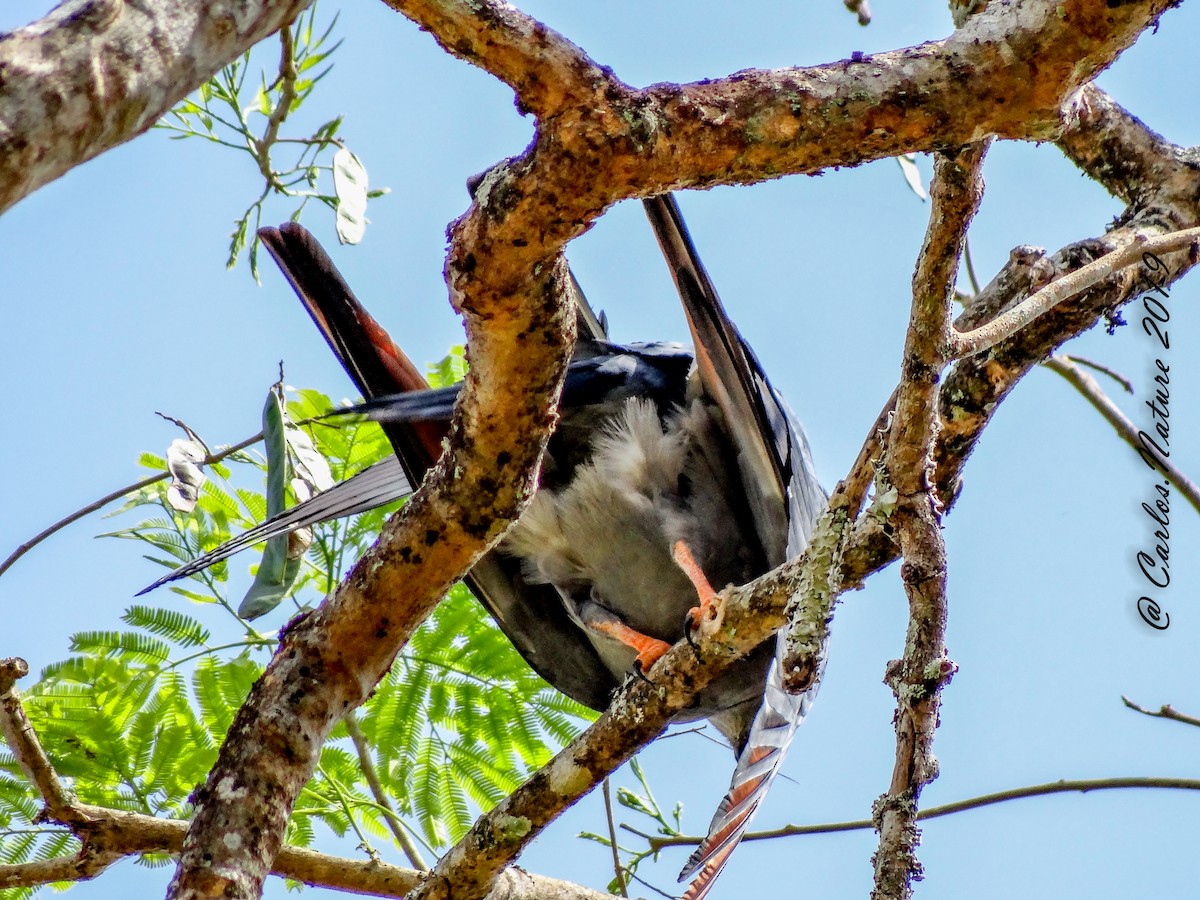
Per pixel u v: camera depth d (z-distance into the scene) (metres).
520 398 6.33
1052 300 6.03
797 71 5.64
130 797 10.97
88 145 3.70
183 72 3.91
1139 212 9.66
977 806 10.52
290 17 4.28
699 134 5.48
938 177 5.78
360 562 7.00
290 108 9.19
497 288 5.84
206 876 6.30
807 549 6.77
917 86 5.60
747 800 9.39
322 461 8.53
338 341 8.46
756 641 8.19
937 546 6.28
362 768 11.26
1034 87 5.68
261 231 8.33
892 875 6.27
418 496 6.86
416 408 8.06
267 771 6.61
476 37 5.27
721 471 10.45
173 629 11.43
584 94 5.39
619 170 5.46
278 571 8.07
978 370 8.19
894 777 6.45
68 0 3.80
